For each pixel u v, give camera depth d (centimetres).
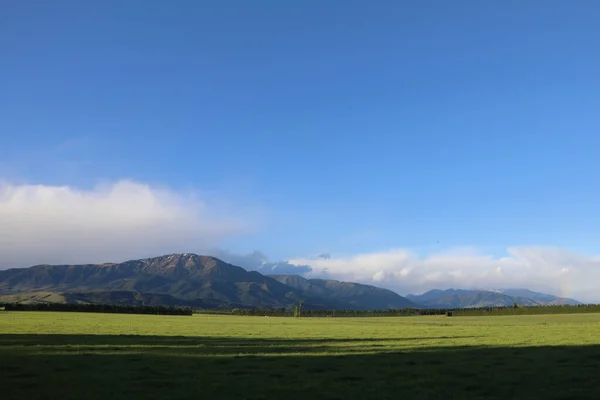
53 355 3644
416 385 2569
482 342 5275
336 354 3959
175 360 3459
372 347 4656
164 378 2708
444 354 3997
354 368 3158
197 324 10288
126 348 4297
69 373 2816
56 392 2264
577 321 12962
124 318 13862
